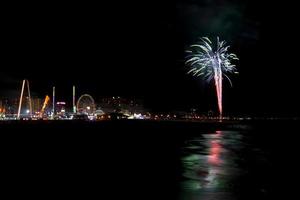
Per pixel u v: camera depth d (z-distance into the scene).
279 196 14.97
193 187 16.97
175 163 25.50
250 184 17.55
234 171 21.77
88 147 37.28
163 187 17.08
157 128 76.75
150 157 29.12
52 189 16.86
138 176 20.31
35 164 25.25
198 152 32.56
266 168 22.95
